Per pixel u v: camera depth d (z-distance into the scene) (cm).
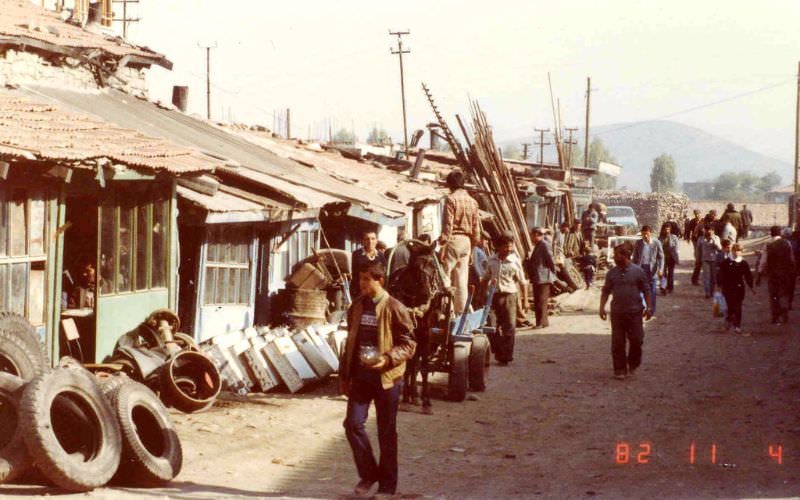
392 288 1412
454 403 1507
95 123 1498
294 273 1831
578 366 1898
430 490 968
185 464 1043
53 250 1240
